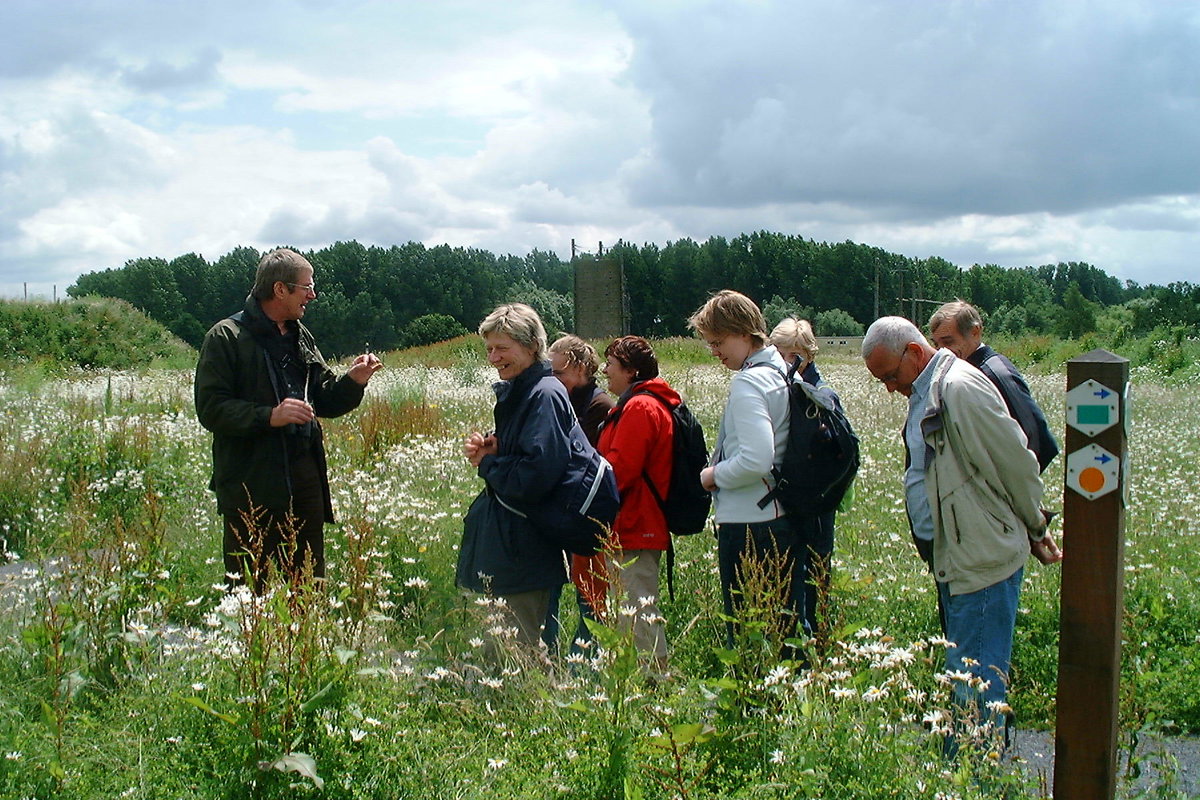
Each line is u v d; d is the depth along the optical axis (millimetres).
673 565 5672
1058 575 5668
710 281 96375
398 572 5668
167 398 14633
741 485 4328
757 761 3223
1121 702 3645
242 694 3164
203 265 100812
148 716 3420
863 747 3004
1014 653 4992
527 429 4438
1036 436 4645
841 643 3479
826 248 92938
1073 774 2904
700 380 18672
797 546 4387
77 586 4172
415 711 3500
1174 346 26219
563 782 3182
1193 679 4523
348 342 94875
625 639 3305
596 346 31703
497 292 104312
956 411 3607
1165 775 3416
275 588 3461
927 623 5188
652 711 3203
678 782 3035
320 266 100812
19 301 32188
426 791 3117
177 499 7750
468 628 4602
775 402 4320
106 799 3074
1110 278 152500
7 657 3967
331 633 3547
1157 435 12336
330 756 3123
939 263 111625
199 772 3115
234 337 4910
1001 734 3395
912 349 3869
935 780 2988
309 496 5109
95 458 8266
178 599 4508
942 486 3686
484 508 4668
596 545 4500
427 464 8648
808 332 5188
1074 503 2854
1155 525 6992
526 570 4547
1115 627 2832
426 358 31234
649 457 4863
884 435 11742
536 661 4094
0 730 3303
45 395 14586
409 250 102438
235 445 4934
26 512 7543
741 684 3439
